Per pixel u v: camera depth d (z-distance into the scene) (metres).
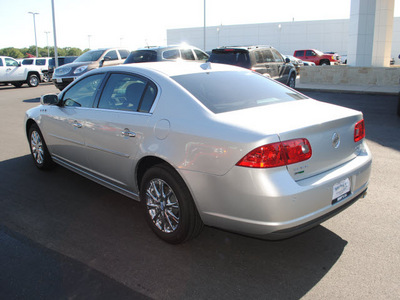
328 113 3.04
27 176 5.15
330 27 50.25
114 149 3.63
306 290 2.62
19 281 2.78
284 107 3.18
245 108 3.12
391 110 10.03
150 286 2.70
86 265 2.97
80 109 4.19
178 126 3.01
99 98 3.98
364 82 15.84
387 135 7.16
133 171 3.46
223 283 2.72
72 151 4.41
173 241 3.21
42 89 19.75
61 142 4.59
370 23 17.88
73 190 4.60
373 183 4.60
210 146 2.74
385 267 2.86
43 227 3.63
